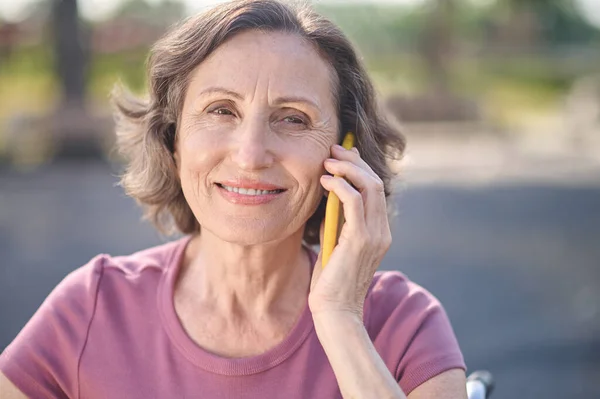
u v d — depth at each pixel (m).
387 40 29.88
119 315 1.77
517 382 4.30
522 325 5.27
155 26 20.59
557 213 9.28
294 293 1.82
